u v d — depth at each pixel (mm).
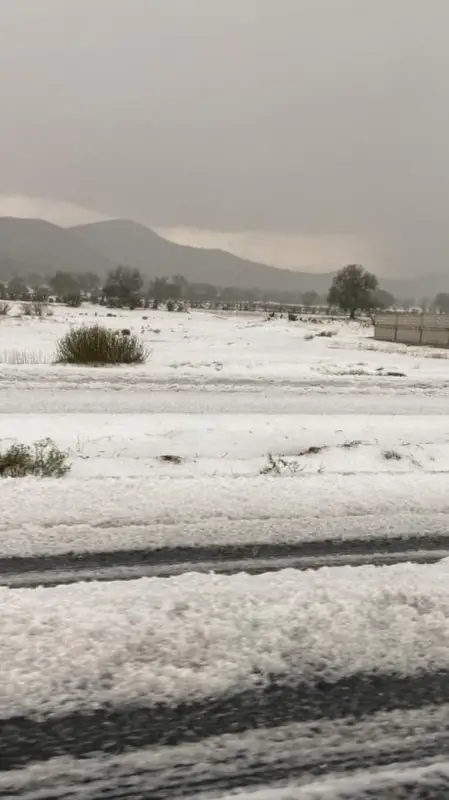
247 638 2875
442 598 3334
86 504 5098
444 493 5797
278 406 12734
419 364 23047
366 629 3004
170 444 9320
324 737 2338
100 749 2223
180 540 4418
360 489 5801
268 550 4305
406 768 2193
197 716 2408
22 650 2705
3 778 2078
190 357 23172
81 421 10445
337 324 58500
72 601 3178
